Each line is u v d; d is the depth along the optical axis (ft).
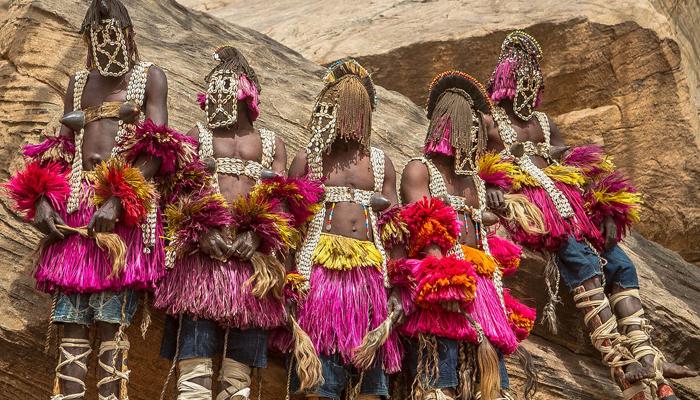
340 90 18.30
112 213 16.05
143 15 22.72
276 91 22.79
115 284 16.15
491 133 21.25
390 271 17.66
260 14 35.27
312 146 18.19
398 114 24.39
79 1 21.20
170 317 17.30
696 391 22.79
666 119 28.63
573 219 20.85
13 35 20.49
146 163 16.56
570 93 29.12
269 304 16.90
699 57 34.94
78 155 16.93
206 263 16.74
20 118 19.67
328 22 32.01
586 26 28.43
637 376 19.93
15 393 18.07
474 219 18.92
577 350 21.97
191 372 16.55
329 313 17.21
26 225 18.49
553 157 21.67
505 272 19.66
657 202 28.53
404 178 18.90
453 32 28.99
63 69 20.20
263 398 18.60
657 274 24.39
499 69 21.71
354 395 17.37
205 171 17.02
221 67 18.12
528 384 19.44
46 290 16.42
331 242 17.60
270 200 17.07
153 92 17.40
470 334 17.48
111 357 16.21
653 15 28.76
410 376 18.56
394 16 31.45
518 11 29.66
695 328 23.09
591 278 20.72
